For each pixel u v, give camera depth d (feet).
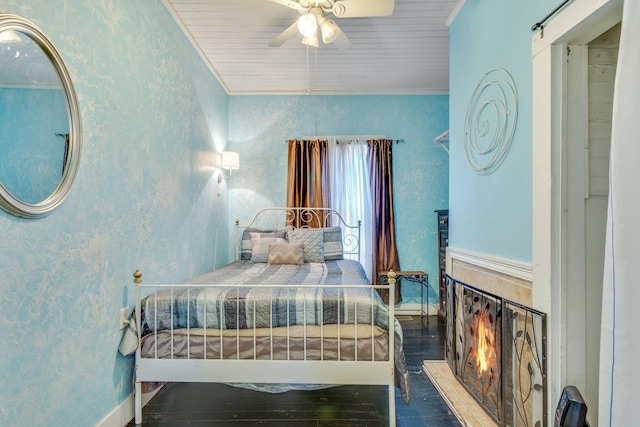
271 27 9.25
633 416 3.43
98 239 5.63
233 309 6.42
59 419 4.79
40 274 4.48
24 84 4.23
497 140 6.15
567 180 4.67
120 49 6.24
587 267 4.68
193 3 8.17
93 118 5.48
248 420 6.48
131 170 6.62
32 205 4.26
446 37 9.68
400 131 13.82
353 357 6.24
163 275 8.01
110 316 5.94
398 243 13.78
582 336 4.67
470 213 7.27
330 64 11.47
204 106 10.95
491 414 6.15
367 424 6.35
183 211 9.25
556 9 4.50
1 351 3.97
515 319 5.43
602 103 4.70
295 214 13.62
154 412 6.76
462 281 7.62
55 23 4.69
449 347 8.21
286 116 13.91
